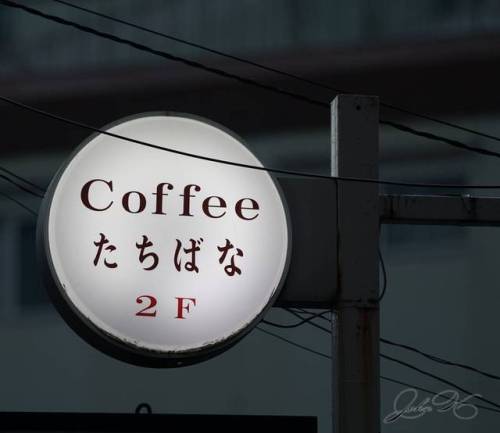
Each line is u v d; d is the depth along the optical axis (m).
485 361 27.12
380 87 28.97
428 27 29.39
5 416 13.08
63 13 30.16
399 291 27.80
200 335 13.93
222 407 27.80
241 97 29.25
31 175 30.02
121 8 29.97
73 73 29.50
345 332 14.52
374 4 29.58
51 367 28.70
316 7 29.69
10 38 30.11
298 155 29.17
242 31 29.66
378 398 14.38
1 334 29.06
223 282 14.16
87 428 13.20
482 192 28.11
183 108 29.64
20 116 29.64
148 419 13.28
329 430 27.27
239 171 14.56
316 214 14.84
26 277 29.38
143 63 29.58
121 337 13.71
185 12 29.77
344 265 14.72
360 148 15.10
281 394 27.62
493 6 29.25
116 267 13.93
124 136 14.38
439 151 28.72
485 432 26.77
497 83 28.58
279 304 14.62
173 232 14.19
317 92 29.19
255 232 14.41
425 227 28.00
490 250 27.50
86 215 14.02
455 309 27.47
